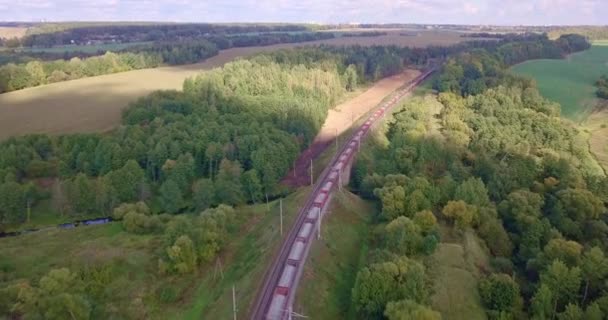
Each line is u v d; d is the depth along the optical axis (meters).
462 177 143.62
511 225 120.50
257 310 83.12
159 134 158.50
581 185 135.12
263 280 92.44
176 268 101.94
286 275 92.75
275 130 170.12
